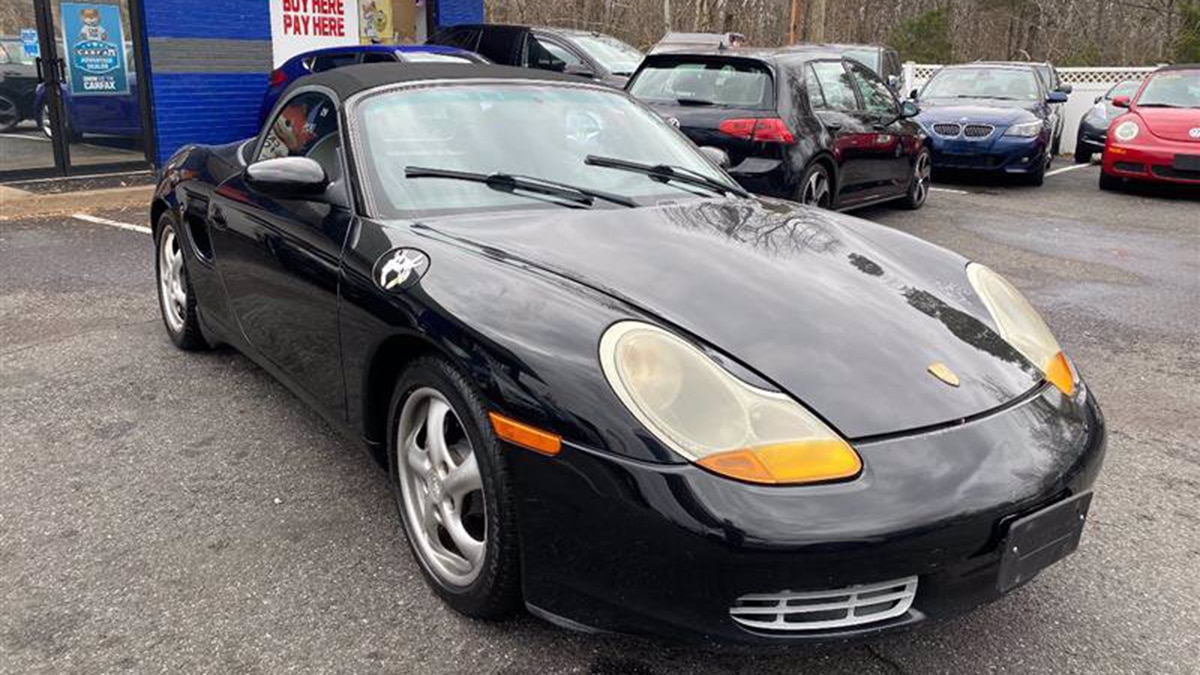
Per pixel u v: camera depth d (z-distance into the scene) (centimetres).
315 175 310
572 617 223
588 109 370
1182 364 500
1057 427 235
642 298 240
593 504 208
